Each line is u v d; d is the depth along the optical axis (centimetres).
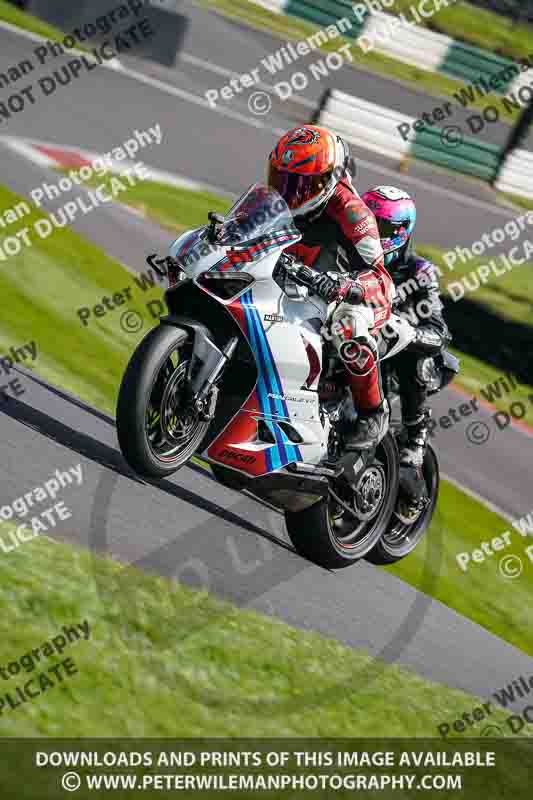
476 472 3888
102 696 1071
